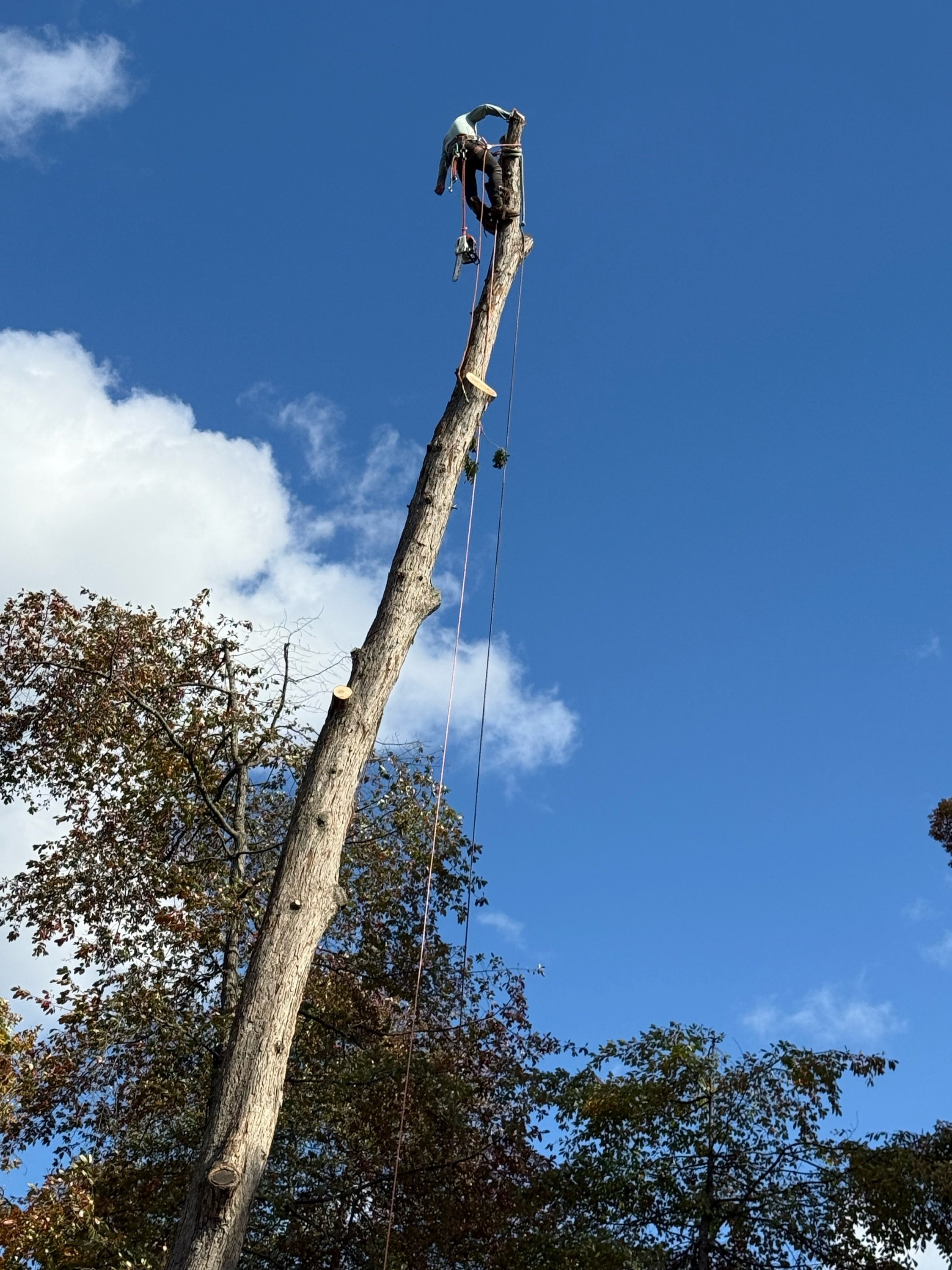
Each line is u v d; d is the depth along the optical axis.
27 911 15.71
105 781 16.45
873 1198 12.18
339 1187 14.62
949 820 19.11
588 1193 13.07
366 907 16.98
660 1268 12.38
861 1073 13.23
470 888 17.47
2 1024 11.89
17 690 16.62
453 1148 14.83
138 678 16.58
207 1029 14.28
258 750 16.69
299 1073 14.96
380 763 17.38
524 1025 16.48
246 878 16.34
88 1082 14.31
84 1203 11.02
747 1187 12.77
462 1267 14.58
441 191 11.02
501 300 10.57
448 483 9.55
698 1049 13.69
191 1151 13.98
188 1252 6.68
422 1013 16.34
